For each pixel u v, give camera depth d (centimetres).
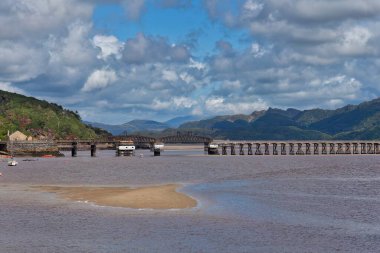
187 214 6594
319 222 6034
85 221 6141
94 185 10869
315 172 14500
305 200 7969
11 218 6384
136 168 17200
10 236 5338
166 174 14238
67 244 4978
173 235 5341
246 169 16338
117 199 7906
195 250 4731
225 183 11062
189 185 10575
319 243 4994
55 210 6994
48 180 12338
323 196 8488
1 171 16150
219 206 7269
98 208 7112
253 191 9281
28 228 5747
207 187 10088
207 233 5431
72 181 12012
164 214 6594
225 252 4669
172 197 8081
